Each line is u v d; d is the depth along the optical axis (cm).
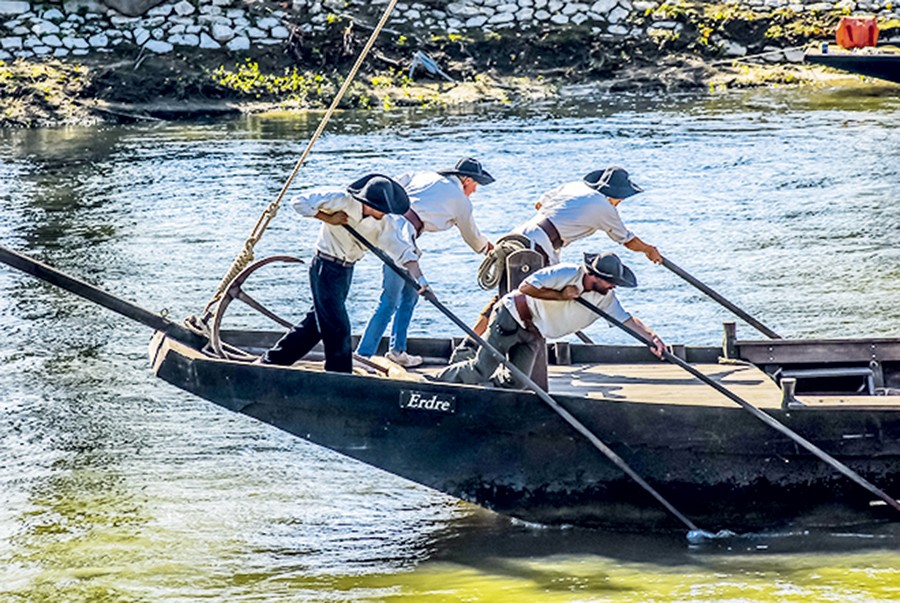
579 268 1914
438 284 3319
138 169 4800
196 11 6206
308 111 5938
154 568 1905
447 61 6262
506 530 2011
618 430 1914
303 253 3644
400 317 2198
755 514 1952
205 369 1912
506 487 1959
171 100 5919
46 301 3256
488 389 1914
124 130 5609
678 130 5297
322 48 6194
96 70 5934
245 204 4216
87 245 3766
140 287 3334
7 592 1838
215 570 1900
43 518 2067
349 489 2191
